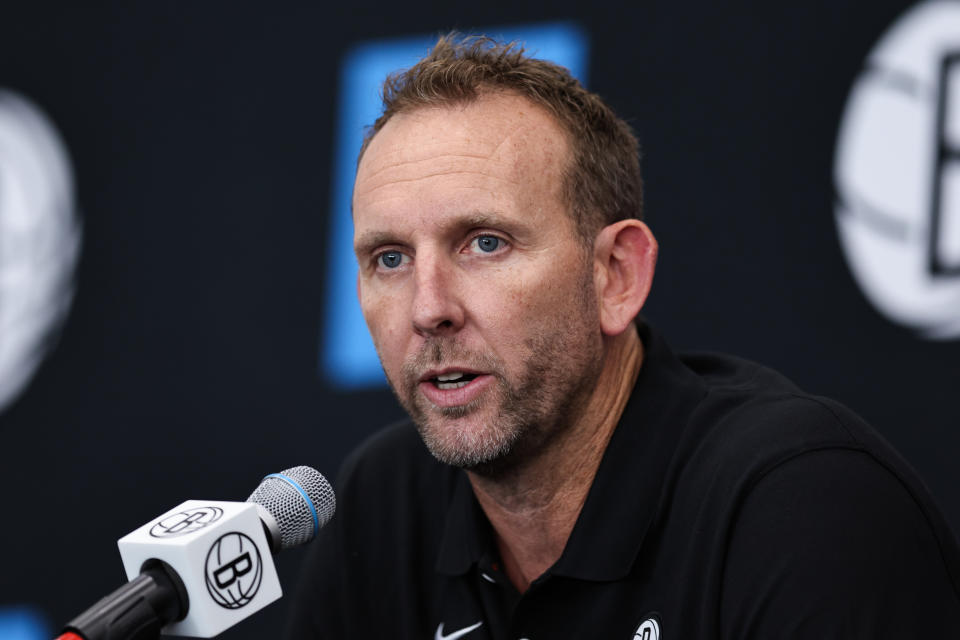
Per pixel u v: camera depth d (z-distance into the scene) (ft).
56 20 40.91
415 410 14.26
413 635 17.29
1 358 40.50
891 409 29.55
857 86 30.25
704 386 15.69
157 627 10.87
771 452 13.44
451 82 14.20
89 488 39.09
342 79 37.01
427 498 18.20
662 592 14.14
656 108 32.68
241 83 38.40
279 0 37.99
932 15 29.35
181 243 38.75
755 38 31.58
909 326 29.40
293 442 36.81
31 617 39.24
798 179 30.89
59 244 40.24
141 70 39.75
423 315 13.51
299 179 37.42
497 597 15.88
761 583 12.58
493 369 13.76
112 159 39.83
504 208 13.58
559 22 34.06
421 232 13.70
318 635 18.49
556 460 14.88
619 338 15.49
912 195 29.45
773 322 30.96
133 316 39.09
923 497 13.39
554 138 14.25
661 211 32.45
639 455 14.83
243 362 37.63
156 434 38.47
